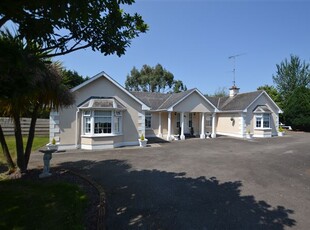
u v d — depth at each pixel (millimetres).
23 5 3281
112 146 15367
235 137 23375
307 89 32938
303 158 11727
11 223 4293
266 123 24547
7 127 19094
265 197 6301
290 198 6250
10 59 3373
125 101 16625
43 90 6992
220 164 10312
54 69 7590
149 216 5027
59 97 7879
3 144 7965
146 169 9305
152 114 22906
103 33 4309
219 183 7500
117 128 16125
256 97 24000
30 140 8289
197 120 25422
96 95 15719
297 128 32812
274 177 8266
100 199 5773
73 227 4207
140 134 17000
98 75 15516
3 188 6246
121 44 4523
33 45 4762
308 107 31000
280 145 16953
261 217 5074
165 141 19500
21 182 6883
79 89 15227
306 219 5016
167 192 6578
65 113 14719
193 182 7570
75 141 14961
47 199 5434
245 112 23406
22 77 3832
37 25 3732
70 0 3184
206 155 12641
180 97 21516
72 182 7129
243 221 4875
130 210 5324
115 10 4027
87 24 3744
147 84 50094
